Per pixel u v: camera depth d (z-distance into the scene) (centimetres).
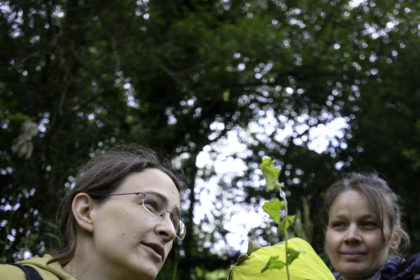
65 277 139
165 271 289
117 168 153
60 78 480
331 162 658
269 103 714
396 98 709
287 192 594
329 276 173
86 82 490
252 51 630
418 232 578
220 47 610
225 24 639
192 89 642
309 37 707
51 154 377
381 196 215
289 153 672
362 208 212
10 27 424
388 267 197
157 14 576
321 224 279
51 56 473
